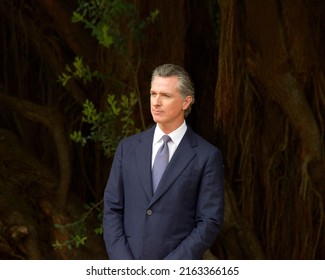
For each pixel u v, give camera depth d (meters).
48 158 21.73
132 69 17.61
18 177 18.88
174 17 18.64
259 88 19.58
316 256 19.94
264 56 18.30
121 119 16.17
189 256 9.12
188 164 9.34
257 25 18.05
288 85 18.52
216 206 9.30
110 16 16.88
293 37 18.30
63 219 18.53
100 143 20.98
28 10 21.27
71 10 19.97
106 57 18.77
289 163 20.12
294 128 19.36
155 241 9.22
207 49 21.20
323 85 18.97
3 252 17.30
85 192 21.89
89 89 20.73
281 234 20.28
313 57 18.64
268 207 20.20
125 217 9.49
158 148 9.50
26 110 18.75
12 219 17.50
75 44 19.91
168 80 9.17
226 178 20.00
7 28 21.83
